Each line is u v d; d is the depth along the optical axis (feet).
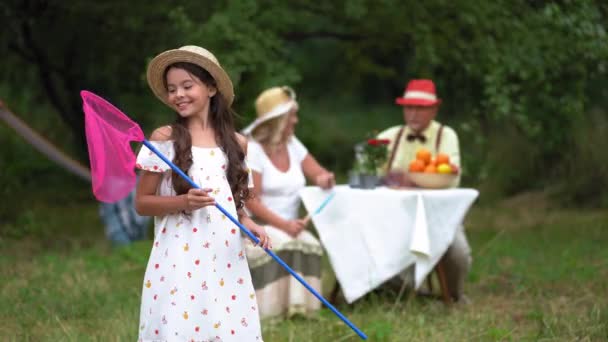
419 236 17.90
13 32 35.14
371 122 64.59
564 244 27.58
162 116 35.40
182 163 12.10
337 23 35.35
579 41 28.09
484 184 37.58
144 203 12.12
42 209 36.40
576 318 17.46
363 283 18.49
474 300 20.03
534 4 30.89
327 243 18.72
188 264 11.99
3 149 40.78
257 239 12.51
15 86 40.29
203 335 11.94
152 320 12.01
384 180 20.18
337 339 16.21
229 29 26.73
